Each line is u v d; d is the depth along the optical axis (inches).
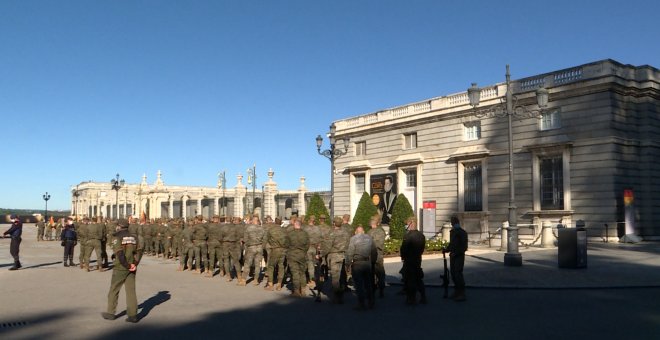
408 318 417.7
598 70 1110.4
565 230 674.8
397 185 1542.8
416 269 480.1
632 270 648.4
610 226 1071.0
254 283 642.8
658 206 1149.7
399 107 1574.8
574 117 1147.3
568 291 535.8
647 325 375.9
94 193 4227.4
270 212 2236.7
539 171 1208.2
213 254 717.9
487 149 1314.0
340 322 404.8
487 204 1304.1
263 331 374.0
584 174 1120.8
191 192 3890.3
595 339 337.1
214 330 378.0
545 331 362.0
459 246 498.6
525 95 1224.8
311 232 637.3
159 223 1068.5
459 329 374.0
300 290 537.0
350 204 1706.4
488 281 591.8
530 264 723.4
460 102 1393.9
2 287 610.9
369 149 1662.2
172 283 644.7
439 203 1423.5
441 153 1430.9
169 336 359.3
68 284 638.5
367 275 463.2
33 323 403.9
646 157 1139.9
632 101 1146.0
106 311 452.1
